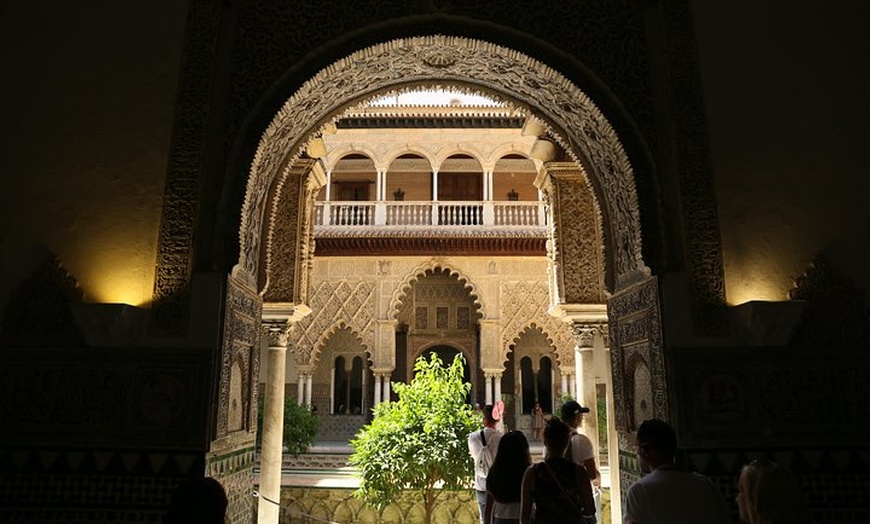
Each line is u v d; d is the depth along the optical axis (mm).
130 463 2707
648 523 1819
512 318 10984
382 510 5234
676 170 3080
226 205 3008
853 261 2951
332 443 11906
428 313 13031
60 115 3088
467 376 12852
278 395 4832
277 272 4945
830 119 3121
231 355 3064
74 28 3205
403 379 12766
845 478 2727
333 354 12805
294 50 3203
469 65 3582
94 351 2805
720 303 2924
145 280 2893
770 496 1495
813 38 3225
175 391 2770
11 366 2793
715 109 3146
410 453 4930
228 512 3043
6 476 2699
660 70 3223
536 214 11469
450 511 5543
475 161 13773
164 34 3201
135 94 3119
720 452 2762
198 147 3049
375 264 11180
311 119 3771
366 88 3807
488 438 4047
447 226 11211
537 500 2330
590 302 4859
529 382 13094
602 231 3754
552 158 5023
